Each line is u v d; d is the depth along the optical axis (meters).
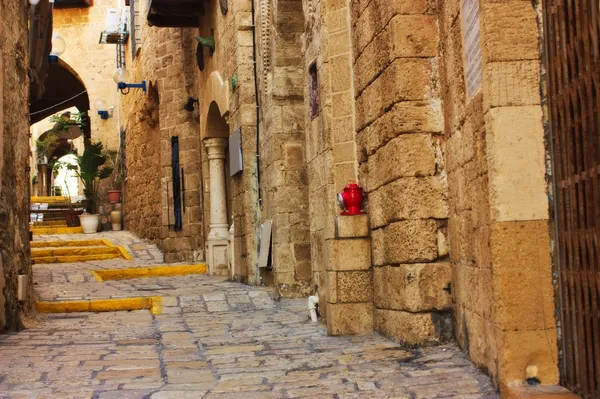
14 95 9.01
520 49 4.67
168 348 7.27
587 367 4.13
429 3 6.54
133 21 21.34
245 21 12.71
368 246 7.57
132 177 21.89
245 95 12.73
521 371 4.52
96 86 24.92
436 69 6.52
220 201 15.75
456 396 4.72
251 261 12.71
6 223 8.55
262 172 12.43
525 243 4.57
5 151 8.55
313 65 8.87
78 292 12.06
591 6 3.91
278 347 7.00
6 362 6.48
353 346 6.77
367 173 7.72
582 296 4.18
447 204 6.46
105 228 23.88
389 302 6.96
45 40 14.30
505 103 4.63
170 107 17.66
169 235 17.38
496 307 4.61
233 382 5.49
